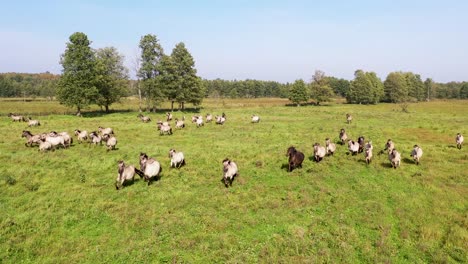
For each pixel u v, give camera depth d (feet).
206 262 35.78
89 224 44.37
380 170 68.90
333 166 71.56
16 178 60.54
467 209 49.96
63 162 73.77
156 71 214.48
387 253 37.52
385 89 407.03
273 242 39.52
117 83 214.28
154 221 44.50
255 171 67.77
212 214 46.34
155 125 140.77
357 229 43.42
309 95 314.14
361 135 116.47
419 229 43.14
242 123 153.17
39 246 38.75
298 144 97.09
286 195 54.34
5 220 43.73
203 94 233.14
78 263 35.60
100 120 162.40
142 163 63.57
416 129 132.46
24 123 146.20
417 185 60.13
